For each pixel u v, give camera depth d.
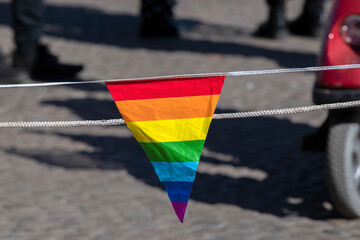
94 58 19.14
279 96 15.13
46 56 16.09
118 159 10.90
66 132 12.37
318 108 4.00
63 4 29.64
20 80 15.66
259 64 18.95
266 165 10.62
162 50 20.59
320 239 7.61
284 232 7.84
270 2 23.02
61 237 7.69
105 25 24.89
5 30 22.98
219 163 10.70
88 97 14.84
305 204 8.85
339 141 7.63
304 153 11.18
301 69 3.72
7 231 7.82
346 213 7.94
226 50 20.91
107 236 7.73
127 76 17.11
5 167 10.28
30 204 8.73
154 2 22.64
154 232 7.85
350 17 7.62
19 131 12.36
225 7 30.25
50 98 14.60
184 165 3.71
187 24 25.64
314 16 23.72
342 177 7.63
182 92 3.60
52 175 9.98
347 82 7.53
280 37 23.14
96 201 8.92
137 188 9.52
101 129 12.69
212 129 12.60
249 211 8.59
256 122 13.06
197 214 8.45
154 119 3.64
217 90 3.59
